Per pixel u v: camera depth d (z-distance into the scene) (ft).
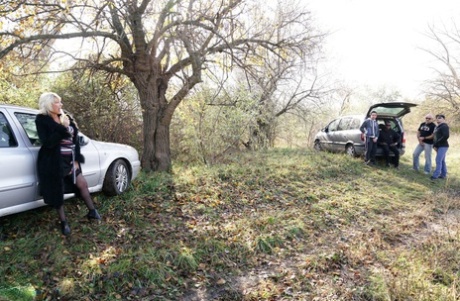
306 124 55.21
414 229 19.17
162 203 19.84
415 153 35.14
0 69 24.98
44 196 13.88
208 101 33.06
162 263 13.62
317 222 19.19
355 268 14.29
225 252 15.19
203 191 22.59
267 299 11.95
